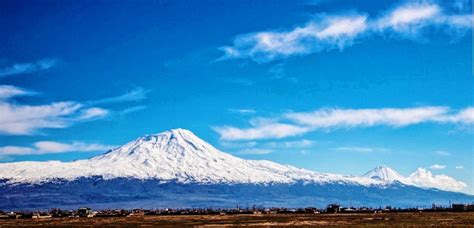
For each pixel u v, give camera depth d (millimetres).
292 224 151125
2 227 156250
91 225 162500
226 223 163875
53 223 183125
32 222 198000
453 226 124000
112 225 160500
